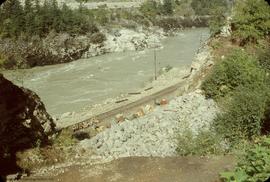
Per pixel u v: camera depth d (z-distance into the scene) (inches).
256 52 1080.8
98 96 1898.4
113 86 2101.4
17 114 715.4
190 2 5944.9
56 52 3314.5
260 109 721.0
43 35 3435.0
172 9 5610.2
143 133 886.4
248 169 462.6
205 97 1003.9
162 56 3083.2
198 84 1144.8
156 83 1804.9
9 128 678.5
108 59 3213.6
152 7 5162.4
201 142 680.4
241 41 1179.3
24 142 699.4
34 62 3157.0
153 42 3875.5
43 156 676.7
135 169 603.8
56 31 3499.0
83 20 3673.7
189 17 5551.2
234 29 1223.5
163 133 863.1
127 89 2007.9
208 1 5812.0
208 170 572.1
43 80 2341.3
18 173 601.9
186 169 584.1
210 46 1296.8
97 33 3693.4
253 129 709.9
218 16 1347.2
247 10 1193.4
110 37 3759.8
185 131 762.2
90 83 2210.9
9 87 741.9
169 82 1733.5
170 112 976.9
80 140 940.6
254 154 494.3
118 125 941.2
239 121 724.7
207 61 1200.2
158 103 1353.3
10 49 3095.5
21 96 762.2
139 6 5034.5
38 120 789.2
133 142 842.2
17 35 3297.2
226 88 956.6
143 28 4343.0
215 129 758.5
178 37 4350.4
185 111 956.0
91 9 4347.9
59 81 2304.4
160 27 4867.1
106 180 577.3
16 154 653.9
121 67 2696.9
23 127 710.5
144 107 1327.5
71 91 2030.0
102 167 624.7
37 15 3464.6
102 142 842.2
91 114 1366.9
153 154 762.2
